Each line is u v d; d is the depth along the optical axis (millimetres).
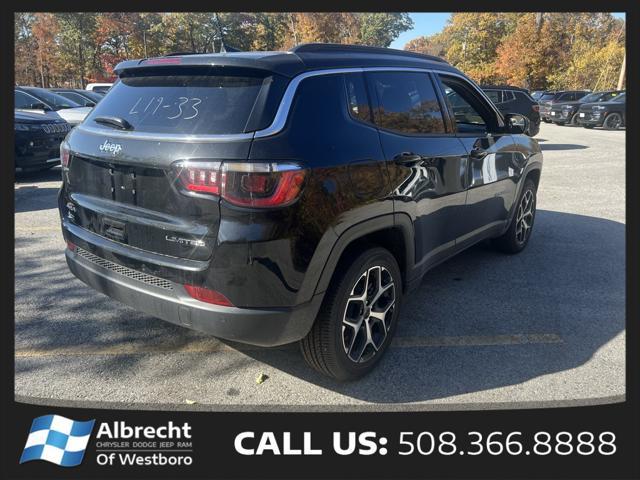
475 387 3002
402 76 3352
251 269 2334
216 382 3023
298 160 2400
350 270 2742
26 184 8750
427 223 3432
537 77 40656
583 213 6977
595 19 47969
